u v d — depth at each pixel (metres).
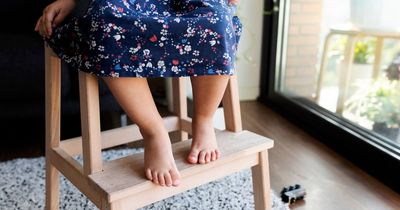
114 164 0.78
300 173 1.29
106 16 0.66
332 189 1.19
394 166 1.21
